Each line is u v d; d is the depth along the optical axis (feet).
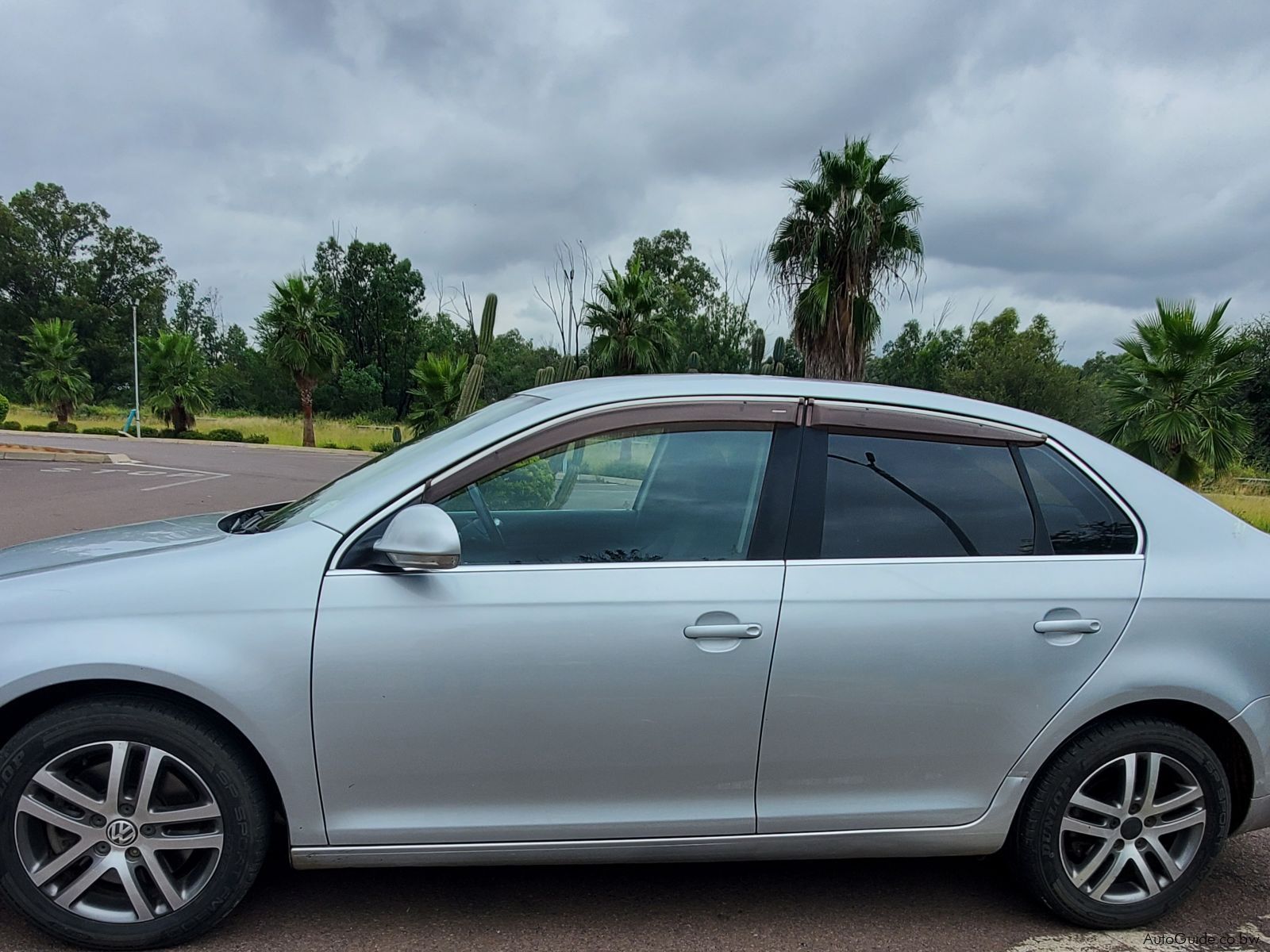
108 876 7.32
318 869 7.61
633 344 63.93
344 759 7.32
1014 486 8.33
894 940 8.04
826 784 7.82
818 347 48.16
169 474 54.65
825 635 7.53
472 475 7.88
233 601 7.20
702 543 7.93
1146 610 7.93
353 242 192.34
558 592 7.38
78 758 7.22
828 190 46.37
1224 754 8.45
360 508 7.65
